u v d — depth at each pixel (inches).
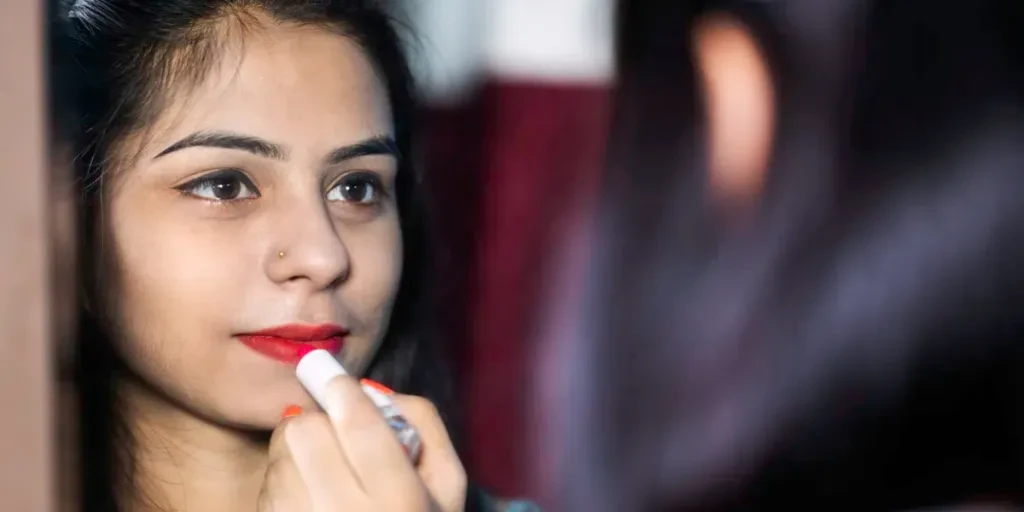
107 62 26.9
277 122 27.3
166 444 28.8
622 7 18.0
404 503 23.9
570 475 16.0
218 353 26.9
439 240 52.3
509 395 57.6
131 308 27.0
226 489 29.0
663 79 16.2
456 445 38.8
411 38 35.2
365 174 29.5
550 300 57.8
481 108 59.1
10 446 15.7
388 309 29.9
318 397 25.4
